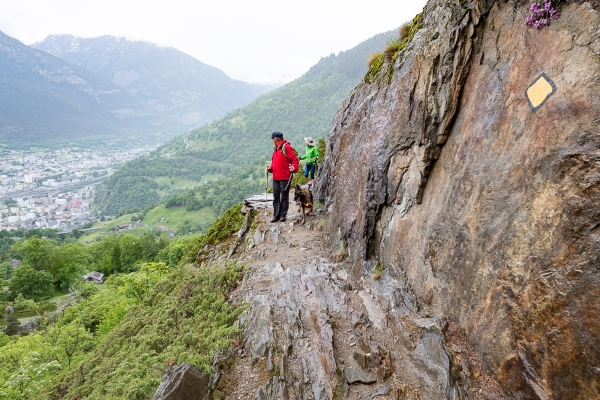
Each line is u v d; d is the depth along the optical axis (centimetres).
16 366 1975
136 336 626
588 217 248
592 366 230
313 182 1207
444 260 424
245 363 453
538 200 298
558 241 271
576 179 263
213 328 542
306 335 484
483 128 396
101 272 6594
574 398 242
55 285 5950
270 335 481
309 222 944
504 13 398
